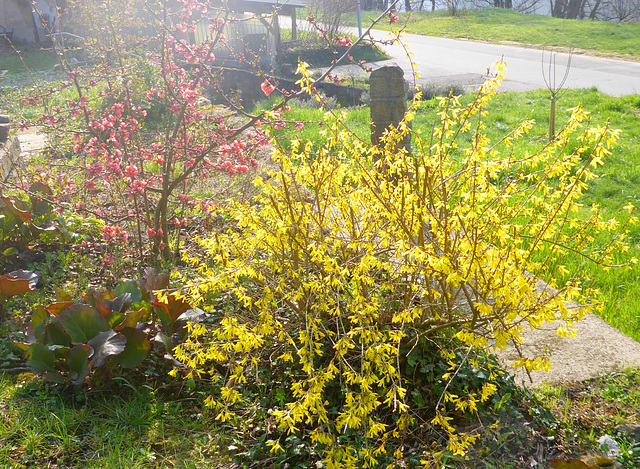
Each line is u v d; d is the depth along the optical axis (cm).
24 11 2833
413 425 305
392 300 324
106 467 278
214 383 344
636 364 359
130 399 333
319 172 321
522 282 269
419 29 3662
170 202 581
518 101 1540
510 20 3762
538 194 527
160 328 363
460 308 343
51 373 324
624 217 685
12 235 504
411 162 326
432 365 321
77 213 546
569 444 299
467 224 294
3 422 305
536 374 354
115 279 469
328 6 2803
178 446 300
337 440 280
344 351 268
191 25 529
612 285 496
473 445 293
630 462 284
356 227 335
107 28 593
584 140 287
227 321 291
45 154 804
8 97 1409
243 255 327
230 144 505
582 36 2961
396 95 569
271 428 309
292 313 347
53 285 455
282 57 2455
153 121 1048
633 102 1432
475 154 291
